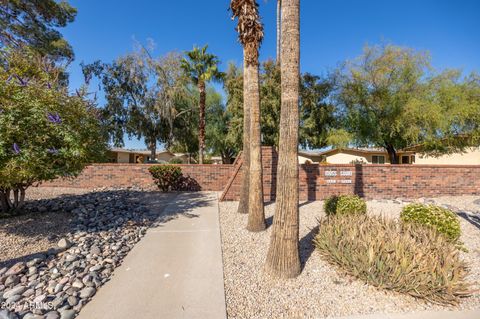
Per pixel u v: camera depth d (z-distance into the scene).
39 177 5.04
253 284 3.29
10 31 12.12
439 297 2.87
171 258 4.05
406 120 14.73
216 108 23.97
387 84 15.48
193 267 3.74
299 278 3.42
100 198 8.04
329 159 27.14
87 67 19.30
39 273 3.41
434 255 3.15
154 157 22.11
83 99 5.78
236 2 5.63
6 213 5.82
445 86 14.59
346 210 5.52
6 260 3.87
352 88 16.56
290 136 3.44
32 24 12.92
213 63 17.16
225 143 23.50
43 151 4.68
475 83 14.86
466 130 15.30
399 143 16.56
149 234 5.20
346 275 3.42
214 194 9.98
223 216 6.62
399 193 9.24
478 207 7.62
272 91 17.70
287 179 3.46
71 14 14.03
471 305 2.87
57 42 13.53
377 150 25.05
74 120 5.28
